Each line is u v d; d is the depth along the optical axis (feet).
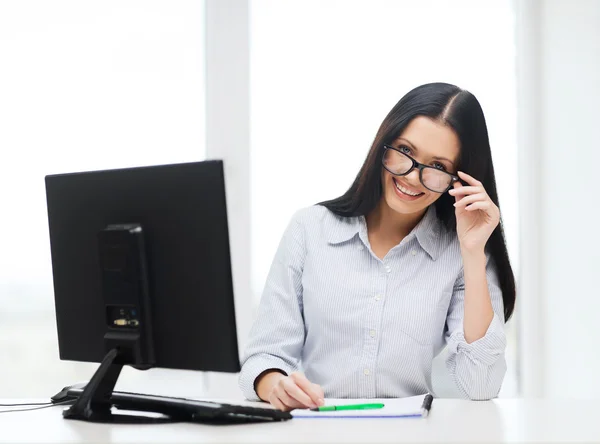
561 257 9.93
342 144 9.85
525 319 10.09
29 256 9.33
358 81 9.89
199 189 4.25
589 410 4.76
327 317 5.91
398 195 5.71
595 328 9.58
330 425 4.14
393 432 3.93
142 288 4.36
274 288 6.09
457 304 6.04
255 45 9.86
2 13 9.39
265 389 5.23
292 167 9.81
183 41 9.77
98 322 4.61
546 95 10.04
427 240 6.01
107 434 3.89
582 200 9.76
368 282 5.93
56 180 4.66
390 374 5.82
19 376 9.29
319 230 6.20
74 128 9.52
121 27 9.65
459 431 3.97
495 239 5.96
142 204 4.39
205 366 4.33
